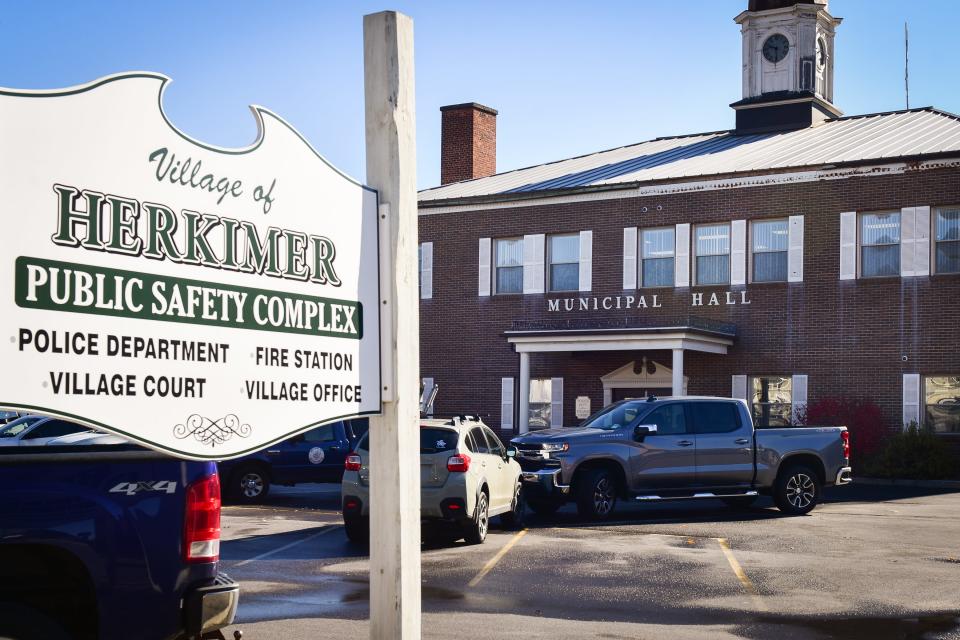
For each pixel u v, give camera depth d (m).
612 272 31.66
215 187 5.01
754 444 19.03
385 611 5.82
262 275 5.21
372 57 5.97
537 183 34.19
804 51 35.62
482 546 14.57
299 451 21.44
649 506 21.02
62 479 5.59
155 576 5.70
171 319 4.80
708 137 37.69
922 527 17.14
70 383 4.43
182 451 4.81
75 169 4.49
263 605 10.29
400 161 5.93
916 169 28.00
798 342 29.25
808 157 30.44
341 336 5.63
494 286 33.41
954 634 9.31
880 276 28.44
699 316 30.47
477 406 33.28
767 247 29.91
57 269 4.41
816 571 12.59
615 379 31.31
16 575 5.81
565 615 9.97
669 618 9.90
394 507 5.84
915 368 27.84
